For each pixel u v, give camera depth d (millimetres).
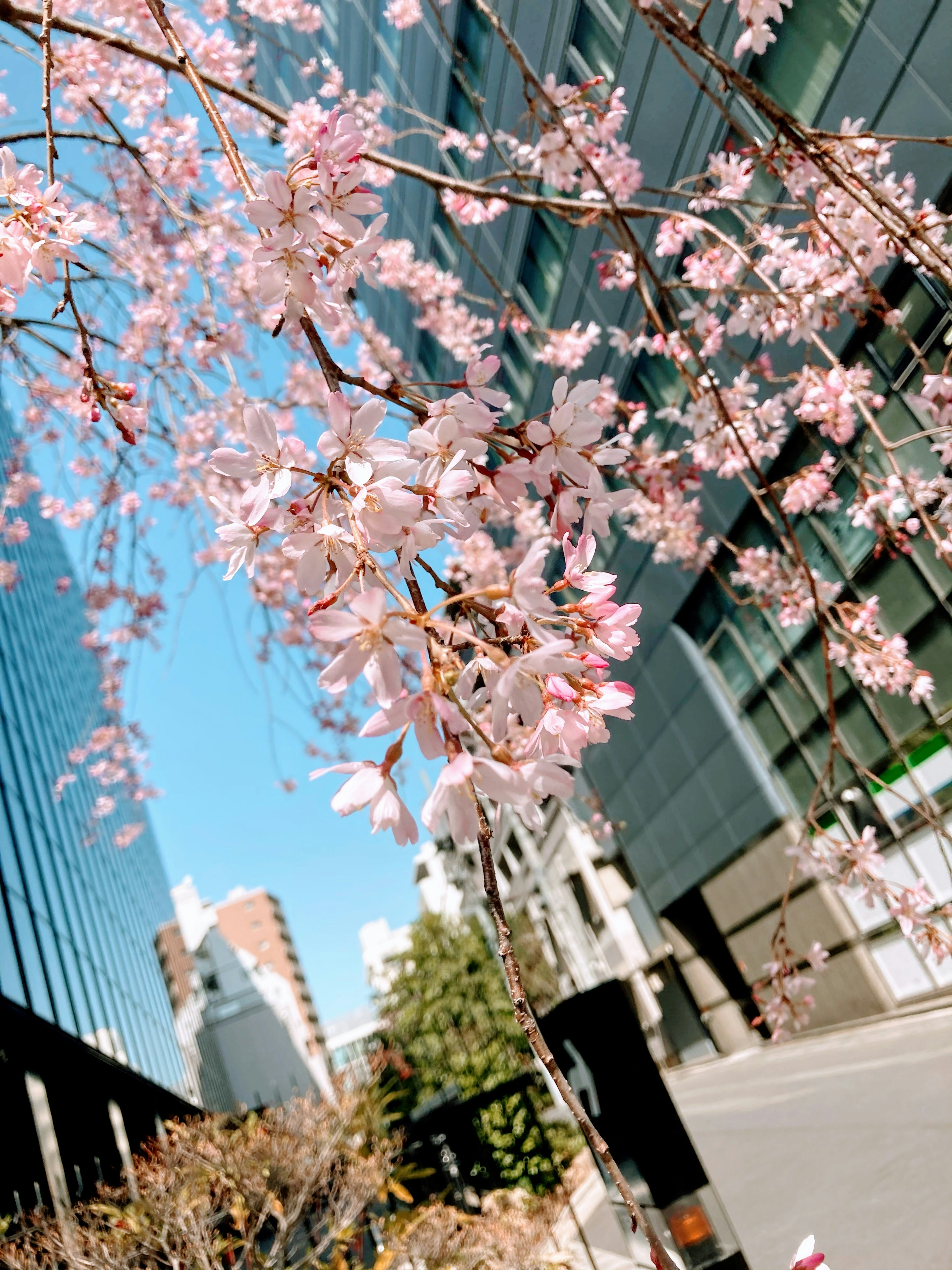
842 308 3824
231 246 4840
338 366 1125
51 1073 10398
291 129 2459
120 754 7848
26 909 10773
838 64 7602
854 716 10609
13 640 15711
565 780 824
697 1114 11125
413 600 903
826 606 2592
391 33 14438
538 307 13227
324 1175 5445
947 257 2188
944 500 3771
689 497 11453
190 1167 5051
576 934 26172
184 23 4191
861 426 7918
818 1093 8844
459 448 1078
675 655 14172
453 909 37094
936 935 2822
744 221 3303
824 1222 4969
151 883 34000
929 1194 4691
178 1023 52438
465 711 816
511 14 11305
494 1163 7441
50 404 5000
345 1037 67438
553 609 866
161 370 3768
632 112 9914
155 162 4113
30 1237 4824
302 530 990
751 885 14156
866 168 3211
